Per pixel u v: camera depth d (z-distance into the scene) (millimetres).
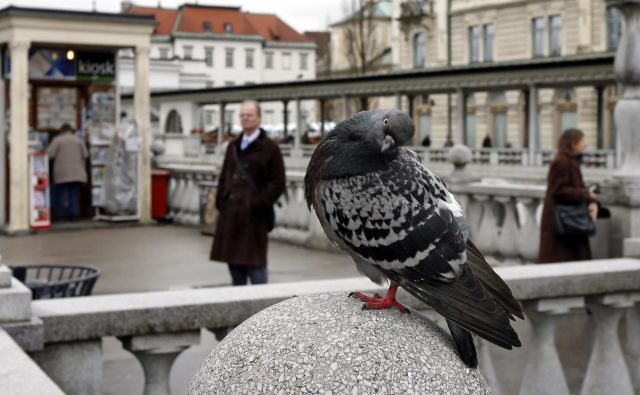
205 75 78312
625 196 9000
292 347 2539
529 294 5477
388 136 2549
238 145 8523
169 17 140750
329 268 12781
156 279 11969
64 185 18609
